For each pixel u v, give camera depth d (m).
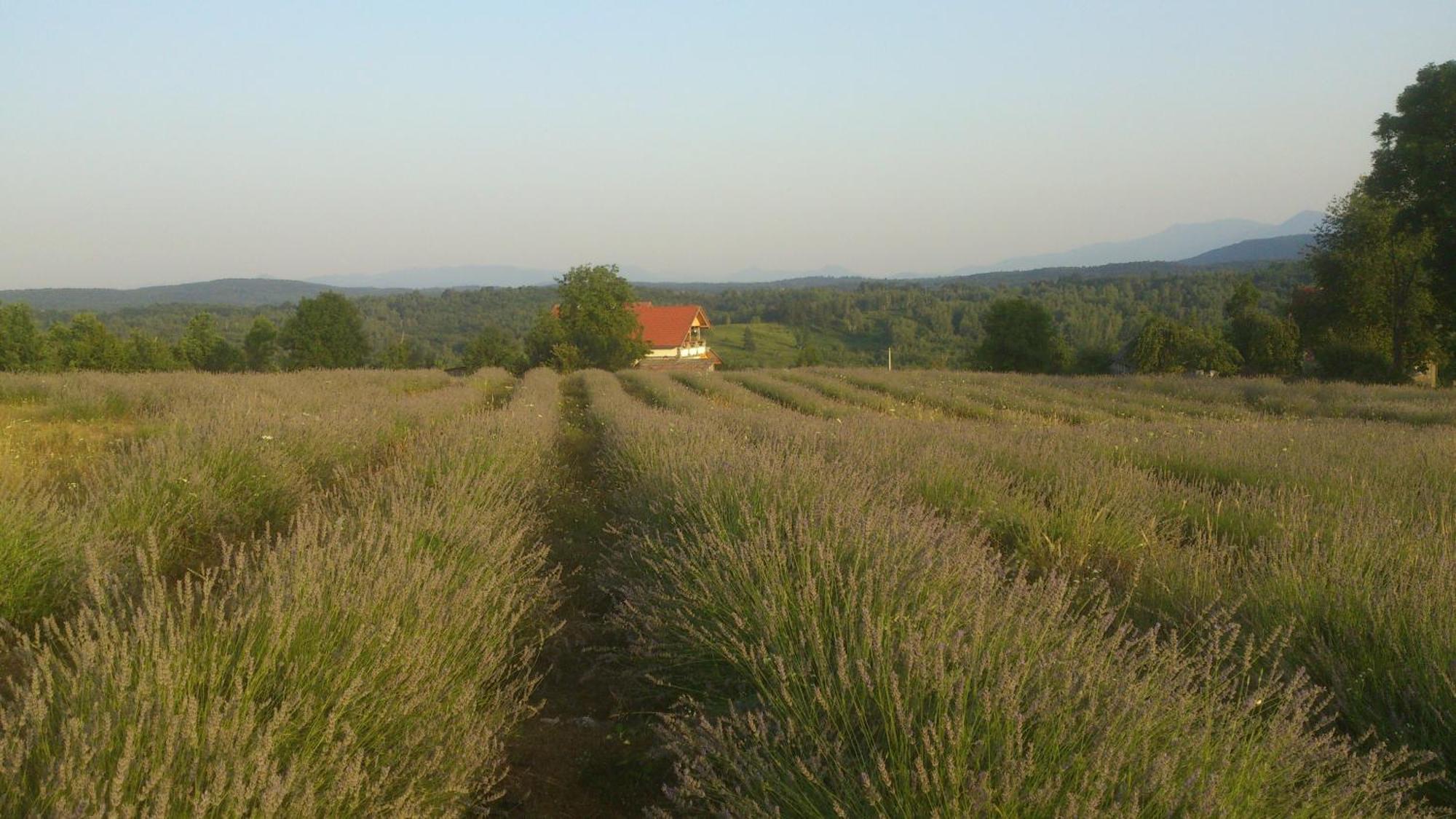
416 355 69.62
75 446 10.54
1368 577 4.70
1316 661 4.11
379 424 12.40
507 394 28.36
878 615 3.63
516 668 4.17
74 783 2.21
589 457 12.84
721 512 5.58
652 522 6.13
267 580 3.73
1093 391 27.55
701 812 2.96
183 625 3.14
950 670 3.06
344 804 2.63
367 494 6.32
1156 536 6.89
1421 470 9.16
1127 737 2.65
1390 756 3.10
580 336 56.81
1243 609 4.71
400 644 3.30
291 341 64.06
